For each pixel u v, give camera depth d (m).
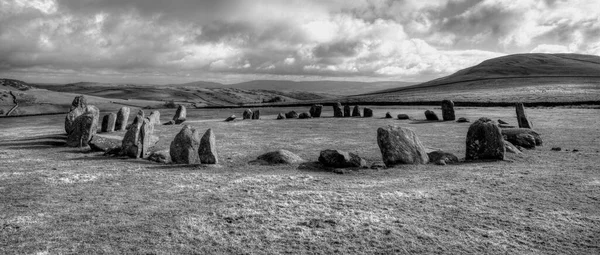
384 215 11.05
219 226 10.24
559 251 8.62
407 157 18.81
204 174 17.19
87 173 17.34
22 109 112.25
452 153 21.89
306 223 10.46
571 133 29.84
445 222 10.46
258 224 10.40
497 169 17.17
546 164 18.19
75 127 27.06
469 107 67.75
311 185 14.88
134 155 21.98
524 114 32.81
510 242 9.12
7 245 8.95
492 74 168.62
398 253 8.60
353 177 16.38
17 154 23.25
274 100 134.62
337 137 31.00
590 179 14.87
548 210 11.30
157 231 9.86
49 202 12.49
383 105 85.38
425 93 113.50
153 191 14.02
